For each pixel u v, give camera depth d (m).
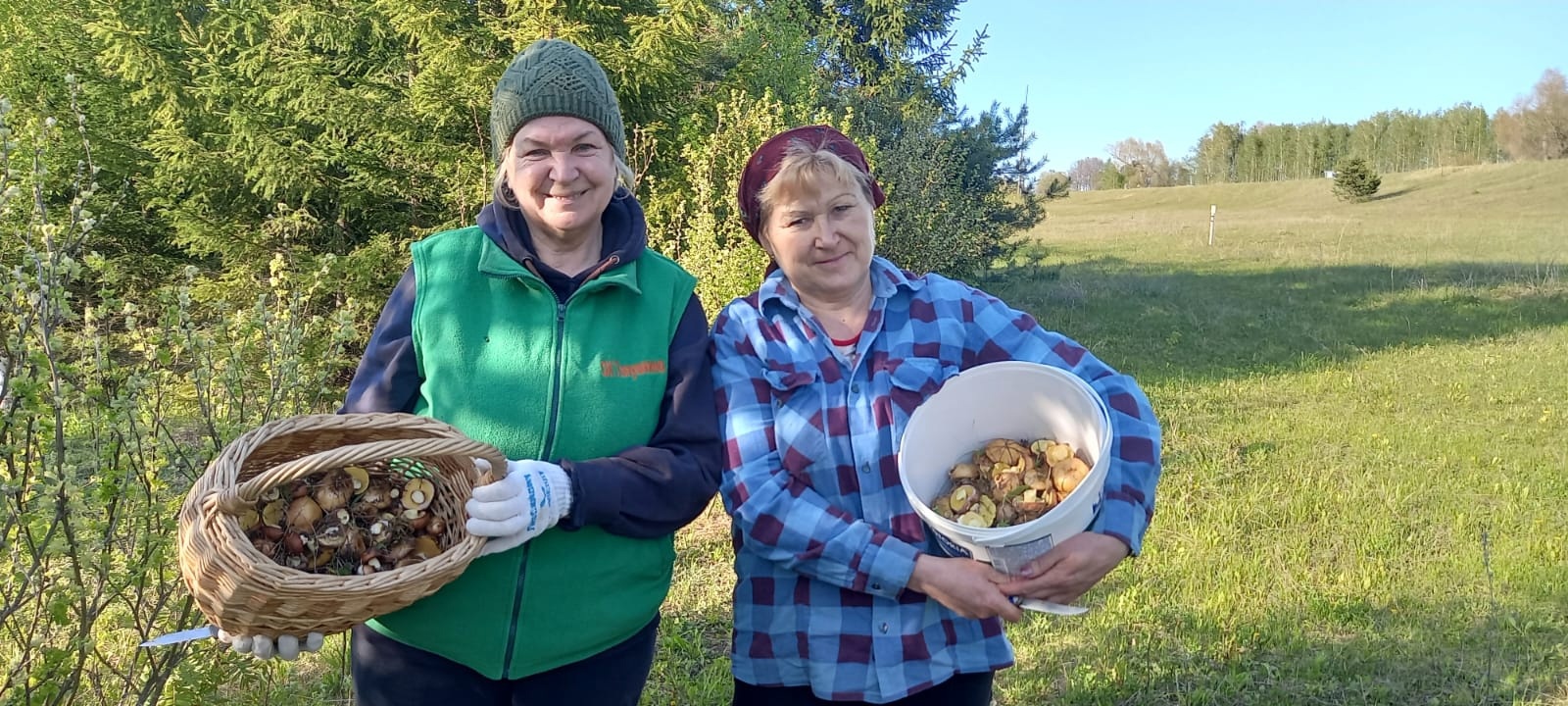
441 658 1.86
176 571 2.47
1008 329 2.15
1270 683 3.38
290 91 8.25
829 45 14.06
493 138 1.96
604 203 1.93
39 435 2.30
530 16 7.54
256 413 2.76
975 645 2.00
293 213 7.77
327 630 1.60
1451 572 4.27
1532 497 5.37
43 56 9.15
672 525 1.90
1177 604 3.95
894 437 1.99
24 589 2.26
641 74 7.74
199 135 8.78
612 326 1.92
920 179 10.19
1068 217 44.31
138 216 9.00
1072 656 3.58
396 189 8.20
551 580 1.83
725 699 3.25
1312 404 7.88
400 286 1.96
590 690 1.92
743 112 7.92
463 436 1.63
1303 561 4.40
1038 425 2.05
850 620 1.97
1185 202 49.78
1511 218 30.94
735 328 2.08
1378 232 27.45
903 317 2.10
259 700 2.88
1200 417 7.40
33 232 2.32
